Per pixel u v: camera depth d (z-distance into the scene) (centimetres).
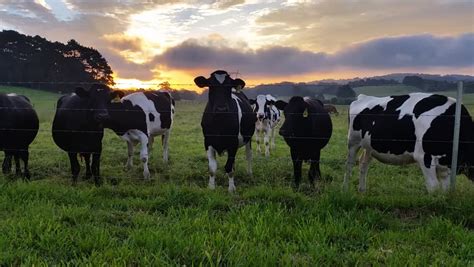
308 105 550
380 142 466
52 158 663
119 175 572
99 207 362
